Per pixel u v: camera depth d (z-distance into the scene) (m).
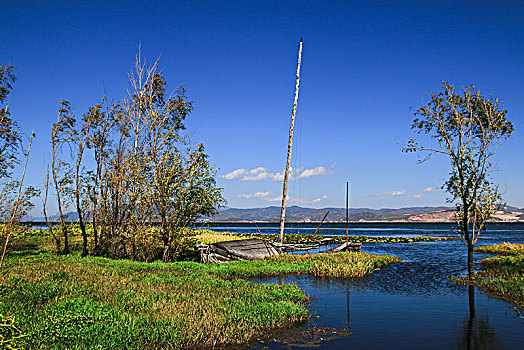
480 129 18.16
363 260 26.88
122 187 27.81
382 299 15.53
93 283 15.46
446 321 12.14
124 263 23.53
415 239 66.06
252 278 21.28
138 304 11.93
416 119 18.89
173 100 27.56
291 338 10.26
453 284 19.23
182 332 9.48
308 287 18.41
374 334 10.71
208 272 21.55
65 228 28.97
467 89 18.03
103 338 8.52
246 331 10.34
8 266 20.08
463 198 18.38
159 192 26.41
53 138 26.88
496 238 71.69
